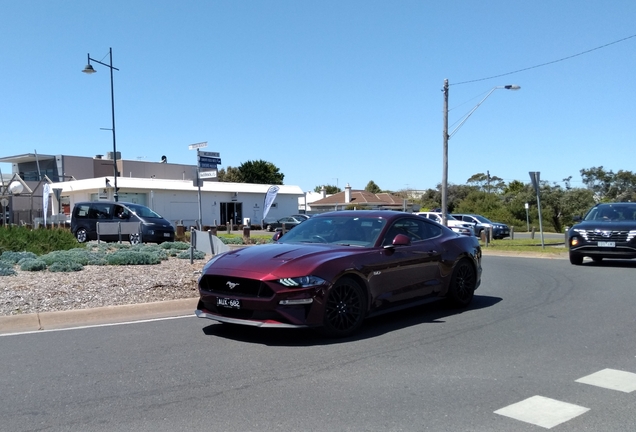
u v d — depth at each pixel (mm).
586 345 6844
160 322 8086
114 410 4703
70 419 4516
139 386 5305
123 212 23500
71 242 17781
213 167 15859
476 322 8172
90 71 30609
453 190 69375
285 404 4832
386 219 8281
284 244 7941
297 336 7242
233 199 48969
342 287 7074
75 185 43719
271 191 31578
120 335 7293
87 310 8305
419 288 8281
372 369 5828
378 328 7754
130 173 56969
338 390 5191
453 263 8922
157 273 11648
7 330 7590
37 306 8492
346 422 4438
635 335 7348
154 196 43562
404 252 8062
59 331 7512
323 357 6277
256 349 6609
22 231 16953
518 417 4566
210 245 15430
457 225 33812
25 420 4492
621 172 64375
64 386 5301
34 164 57375
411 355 6367
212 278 7043
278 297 6547
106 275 11188
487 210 56031
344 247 7617
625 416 4602
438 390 5203
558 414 4637
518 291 11203
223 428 4324
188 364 6008
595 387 5309
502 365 5996
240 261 7086
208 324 7938
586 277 13195
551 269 15227
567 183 61031
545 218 55062
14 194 39531
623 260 18047
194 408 4746
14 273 11125
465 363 6062
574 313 8812
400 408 4746
